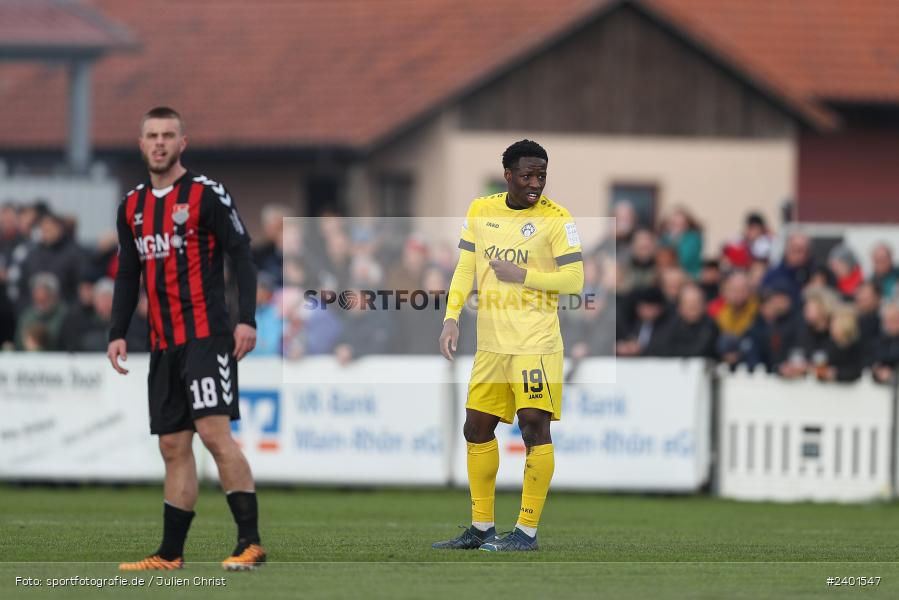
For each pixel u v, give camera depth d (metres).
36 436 54.97
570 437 52.69
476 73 96.19
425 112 95.81
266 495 51.88
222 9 113.88
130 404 54.41
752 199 103.50
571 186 99.94
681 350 54.22
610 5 99.38
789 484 52.88
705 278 61.44
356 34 106.44
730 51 101.88
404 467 53.44
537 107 98.88
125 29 96.56
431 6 106.31
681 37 101.62
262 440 54.03
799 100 102.81
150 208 28.81
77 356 54.69
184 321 28.81
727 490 53.44
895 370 52.41
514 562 31.08
